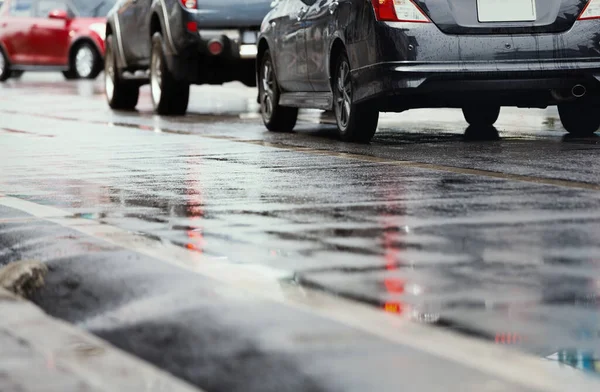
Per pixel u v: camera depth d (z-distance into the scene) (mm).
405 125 18141
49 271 6773
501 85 13758
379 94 13906
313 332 5117
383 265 6680
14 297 5797
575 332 5129
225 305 5691
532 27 13781
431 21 13695
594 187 9773
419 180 10531
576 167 11297
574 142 14227
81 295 6168
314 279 6309
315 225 8156
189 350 4949
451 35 13703
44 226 8383
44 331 5098
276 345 4922
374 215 8547
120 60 24188
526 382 4293
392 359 4641
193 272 6539
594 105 15258
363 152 13461
